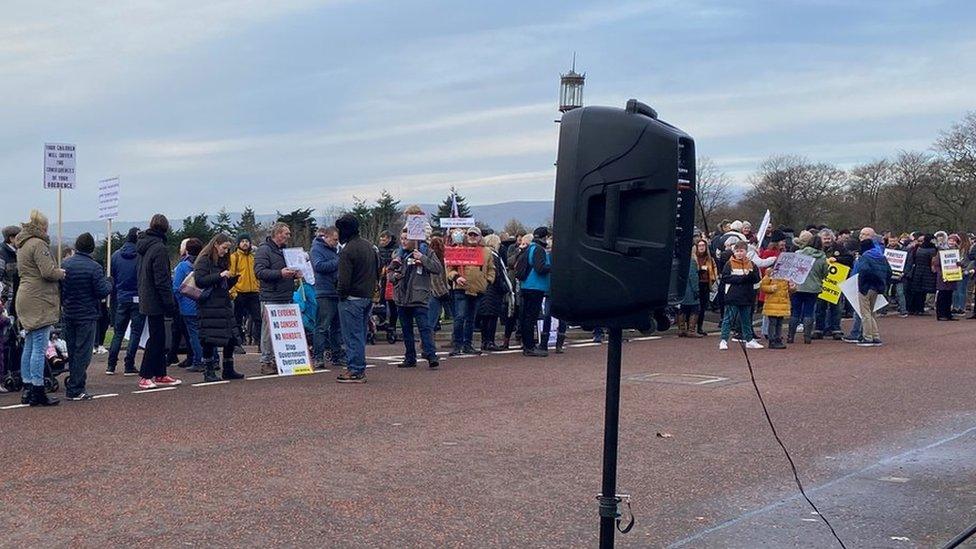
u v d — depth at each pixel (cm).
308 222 4131
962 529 608
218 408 1011
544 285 1479
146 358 1152
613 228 411
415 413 985
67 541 567
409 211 1330
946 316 2228
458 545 567
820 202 5688
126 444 829
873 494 691
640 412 1002
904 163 5288
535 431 896
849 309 2302
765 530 603
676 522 619
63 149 1639
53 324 1030
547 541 576
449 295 1508
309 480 712
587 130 416
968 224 4919
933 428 929
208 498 662
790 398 1096
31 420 939
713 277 1834
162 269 1141
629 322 419
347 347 1195
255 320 1421
